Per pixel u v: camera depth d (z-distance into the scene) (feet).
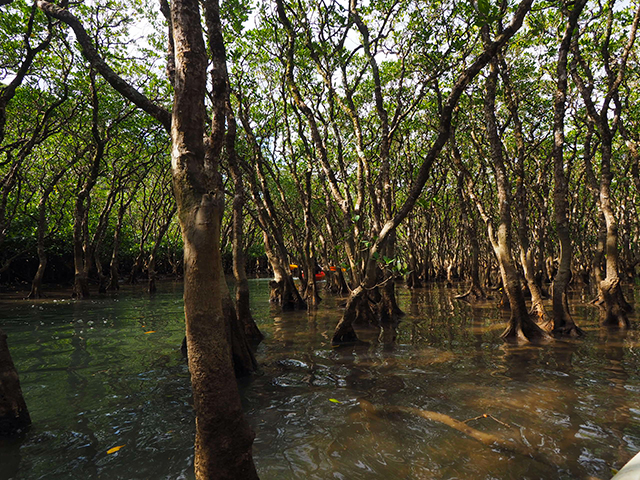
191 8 7.98
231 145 24.66
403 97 39.22
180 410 13.84
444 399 14.60
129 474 9.69
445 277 104.88
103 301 50.67
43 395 15.40
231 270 144.56
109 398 15.07
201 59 7.98
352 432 11.89
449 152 50.88
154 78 49.65
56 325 32.19
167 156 67.10
